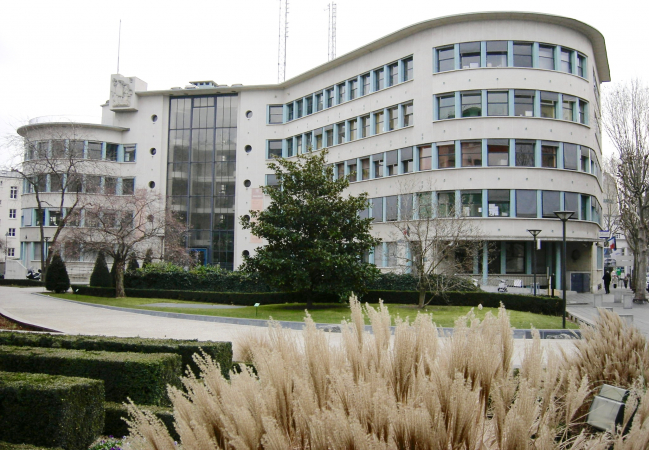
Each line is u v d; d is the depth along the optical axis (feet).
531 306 72.84
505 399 9.09
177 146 164.86
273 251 78.95
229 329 55.93
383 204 121.49
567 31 110.11
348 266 75.46
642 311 76.95
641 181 97.76
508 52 107.45
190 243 160.56
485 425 8.96
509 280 105.09
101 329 55.77
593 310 74.43
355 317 11.03
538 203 104.78
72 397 17.98
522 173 104.99
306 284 76.23
